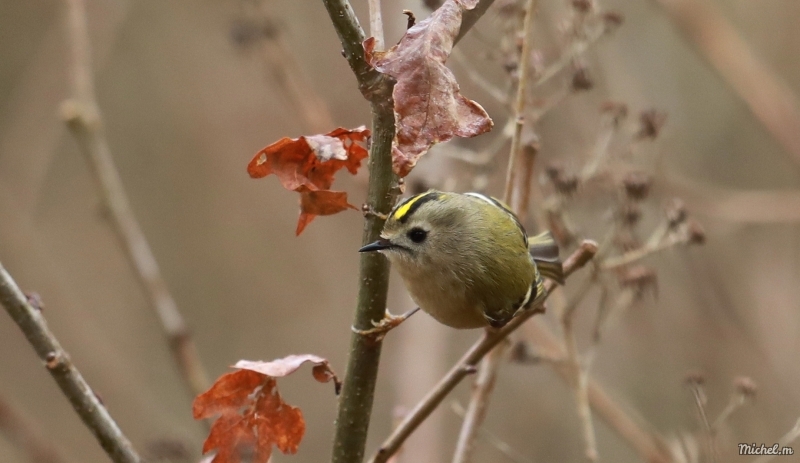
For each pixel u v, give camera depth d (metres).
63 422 11.87
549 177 6.91
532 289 6.21
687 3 10.02
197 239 13.75
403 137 3.96
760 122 10.07
